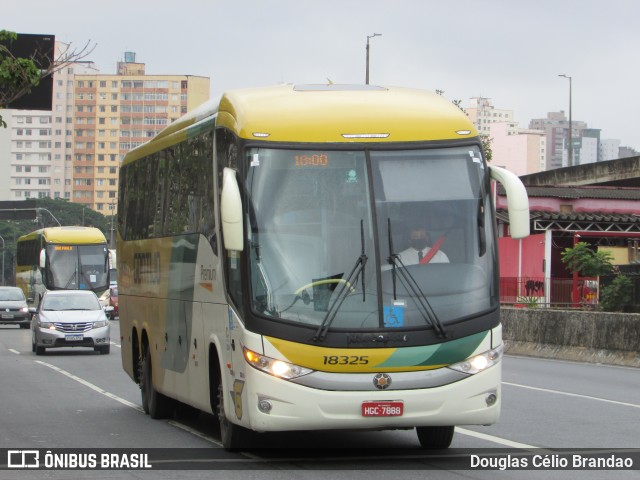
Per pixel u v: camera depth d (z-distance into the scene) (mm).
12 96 17422
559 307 37469
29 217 93312
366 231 10492
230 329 11000
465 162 10914
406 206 10625
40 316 31734
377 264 10398
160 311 15062
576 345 27234
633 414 15133
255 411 10219
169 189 14625
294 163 10672
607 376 21891
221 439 12461
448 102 11594
